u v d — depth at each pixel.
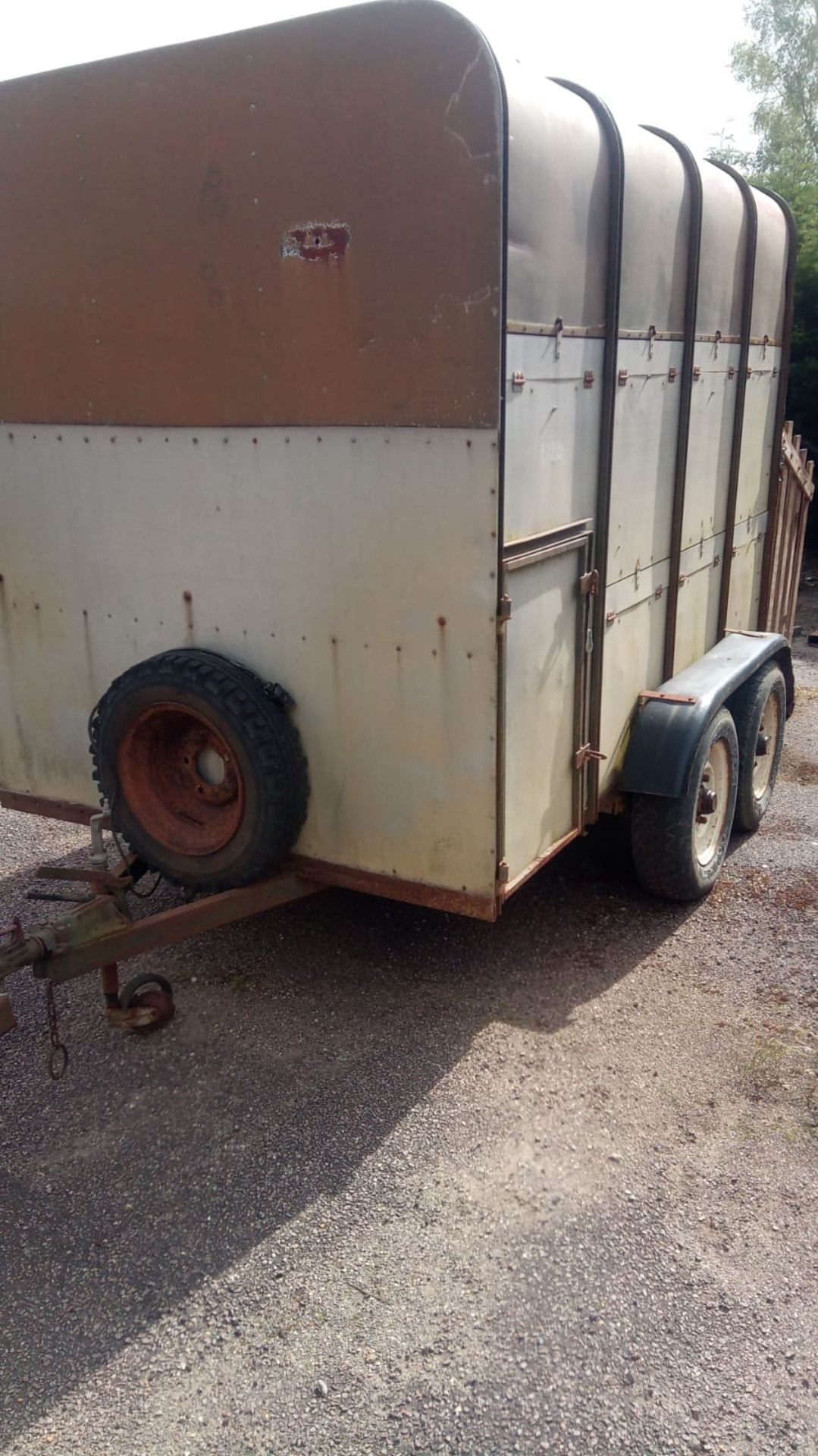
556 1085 3.37
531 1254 2.73
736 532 5.55
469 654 3.14
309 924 4.42
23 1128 3.26
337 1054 3.55
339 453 3.19
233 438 3.38
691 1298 2.59
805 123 19.98
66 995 3.96
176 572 3.66
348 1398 2.36
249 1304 2.61
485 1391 2.37
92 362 3.60
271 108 3.00
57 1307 2.62
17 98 3.45
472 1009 3.80
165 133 3.20
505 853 3.36
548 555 3.34
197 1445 2.27
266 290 3.16
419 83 2.77
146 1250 2.79
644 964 4.09
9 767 4.41
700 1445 2.23
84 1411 2.35
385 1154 3.09
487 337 2.85
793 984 3.95
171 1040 3.66
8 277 3.67
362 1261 2.72
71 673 4.08
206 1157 3.10
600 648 3.85
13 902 4.65
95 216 3.42
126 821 3.80
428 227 2.86
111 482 3.70
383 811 3.47
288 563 3.40
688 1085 3.37
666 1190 2.94
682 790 4.11
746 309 5.04
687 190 4.14
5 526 4.04
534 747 3.48
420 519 3.11
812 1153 3.07
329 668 3.42
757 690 5.11
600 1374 2.40
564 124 3.12
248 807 3.47
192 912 3.48
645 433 4.07
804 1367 2.41
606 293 3.54
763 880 4.82
